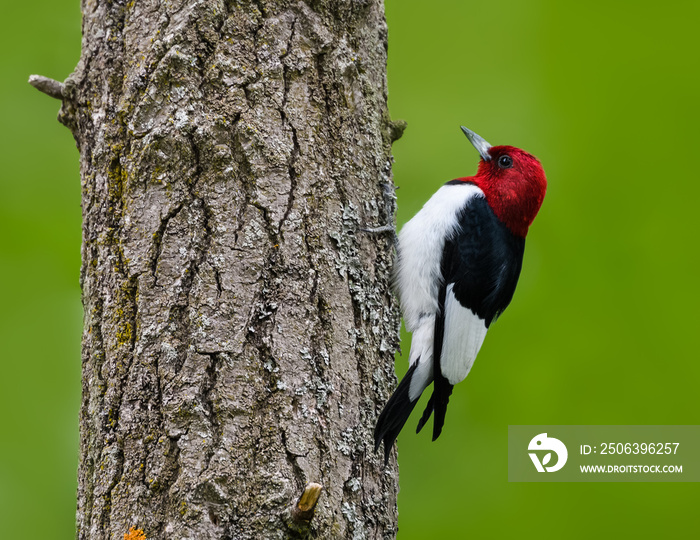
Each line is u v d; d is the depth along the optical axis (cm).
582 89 1064
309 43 628
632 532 959
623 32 1062
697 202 1011
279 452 566
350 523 597
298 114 615
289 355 583
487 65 1088
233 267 580
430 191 1057
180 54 586
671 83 1042
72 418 901
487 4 1100
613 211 1027
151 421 565
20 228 928
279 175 600
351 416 614
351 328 626
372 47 686
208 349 567
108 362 588
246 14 605
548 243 1030
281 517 548
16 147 969
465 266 823
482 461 998
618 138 1043
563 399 989
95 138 620
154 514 553
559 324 1002
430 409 797
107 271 601
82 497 593
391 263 719
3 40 1005
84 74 632
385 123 705
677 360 980
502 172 878
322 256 612
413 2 1114
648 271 1001
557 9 1081
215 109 590
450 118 1077
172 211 584
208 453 553
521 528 967
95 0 629
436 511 987
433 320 806
